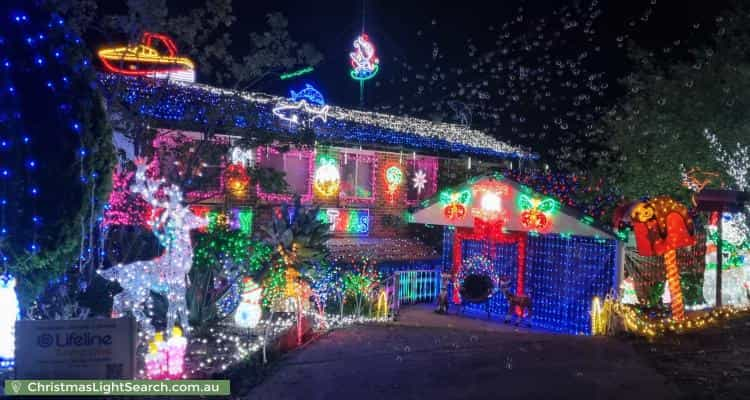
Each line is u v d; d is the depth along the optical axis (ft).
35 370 15.48
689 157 49.88
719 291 40.52
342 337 28.78
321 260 36.27
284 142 41.22
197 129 39.58
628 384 20.58
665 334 29.68
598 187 49.78
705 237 47.50
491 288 47.78
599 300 38.29
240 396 19.33
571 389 19.97
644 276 43.75
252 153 48.16
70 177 21.26
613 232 40.14
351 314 42.32
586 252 42.73
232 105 40.11
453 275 50.31
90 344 15.78
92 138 22.30
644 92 55.42
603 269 41.81
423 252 57.11
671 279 34.58
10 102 20.30
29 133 20.59
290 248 34.45
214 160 39.78
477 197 47.70
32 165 20.44
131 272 23.97
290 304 34.73
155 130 38.86
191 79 49.49
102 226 30.99
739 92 48.03
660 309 41.32
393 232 59.82
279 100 52.19
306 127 42.27
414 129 63.62
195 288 30.68
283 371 22.26
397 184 60.29
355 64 72.84
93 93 22.65
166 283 24.53
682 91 51.78
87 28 37.52
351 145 50.65
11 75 20.44
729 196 38.34
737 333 29.81
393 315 44.86
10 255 20.81
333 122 54.70
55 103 20.99
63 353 15.64
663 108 53.11
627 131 54.95
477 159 60.64
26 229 20.62
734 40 49.73
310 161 53.16
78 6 35.40
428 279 53.98
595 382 20.80
